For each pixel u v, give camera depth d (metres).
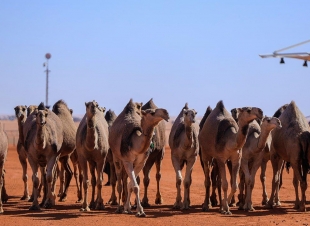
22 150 20.53
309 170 17.86
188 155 17.27
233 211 17.09
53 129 17.58
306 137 17.00
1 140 16.34
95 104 16.56
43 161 17.66
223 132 16.47
